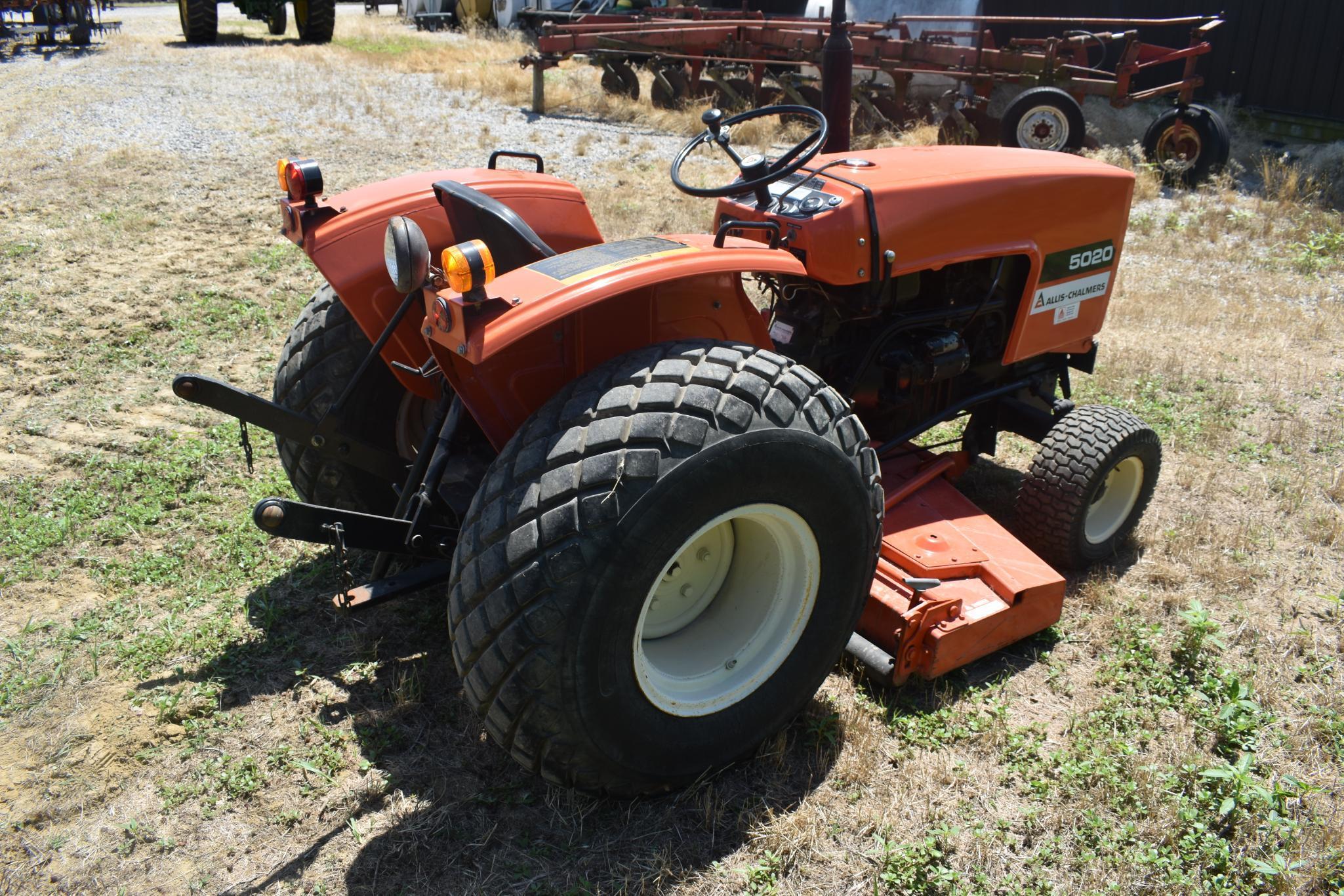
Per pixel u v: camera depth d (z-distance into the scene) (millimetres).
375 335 3037
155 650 3006
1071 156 3889
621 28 11758
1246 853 2432
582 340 2492
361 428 3305
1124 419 3557
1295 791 2594
